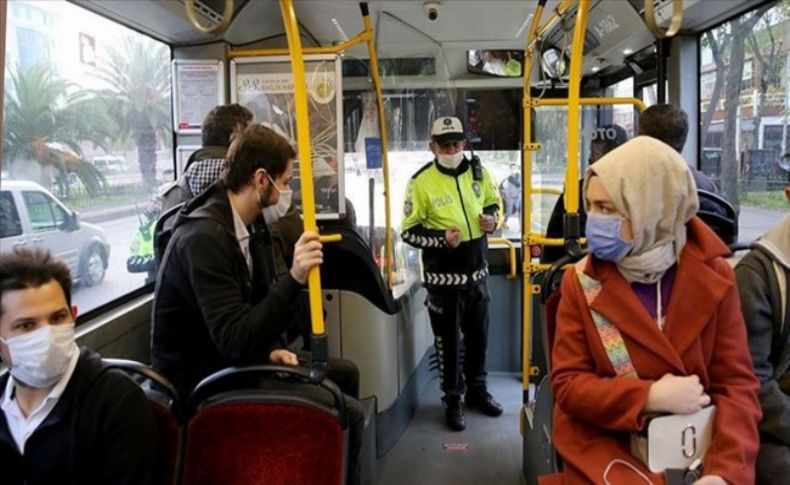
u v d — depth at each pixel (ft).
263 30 11.05
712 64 10.60
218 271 6.28
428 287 11.98
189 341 6.77
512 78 14.70
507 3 10.56
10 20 6.95
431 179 11.76
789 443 5.31
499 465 10.55
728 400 4.80
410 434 11.84
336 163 10.23
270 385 7.09
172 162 11.09
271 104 10.39
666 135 8.36
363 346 10.66
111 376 5.35
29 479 5.17
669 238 4.76
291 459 5.65
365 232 12.44
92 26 8.64
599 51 12.57
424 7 10.80
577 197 7.10
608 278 5.01
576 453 5.07
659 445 4.67
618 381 4.81
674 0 4.93
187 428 5.91
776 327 5.48
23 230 7.19
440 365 12.22
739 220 10.00
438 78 14.37
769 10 9.05
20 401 5.20
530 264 9.66
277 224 9.43
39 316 4.89
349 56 12.68
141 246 10.03
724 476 4.51
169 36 10.19
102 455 5.24
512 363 15.11
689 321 4.84
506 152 15.06
